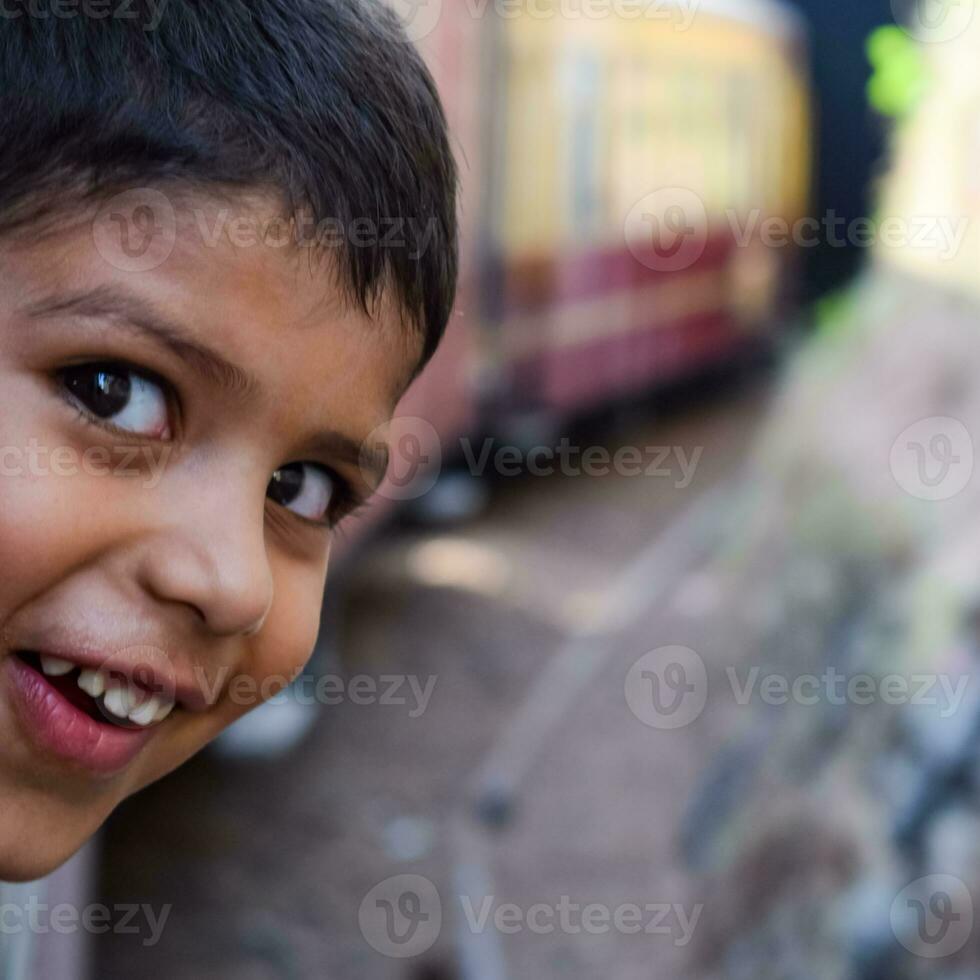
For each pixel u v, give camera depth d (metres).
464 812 4.34
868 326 3.52
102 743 0.85
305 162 0.85
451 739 4.85
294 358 0.83
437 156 0.99
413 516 7.01
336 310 0.86
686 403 9.34
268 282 0.82
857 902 2.25
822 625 2.95
